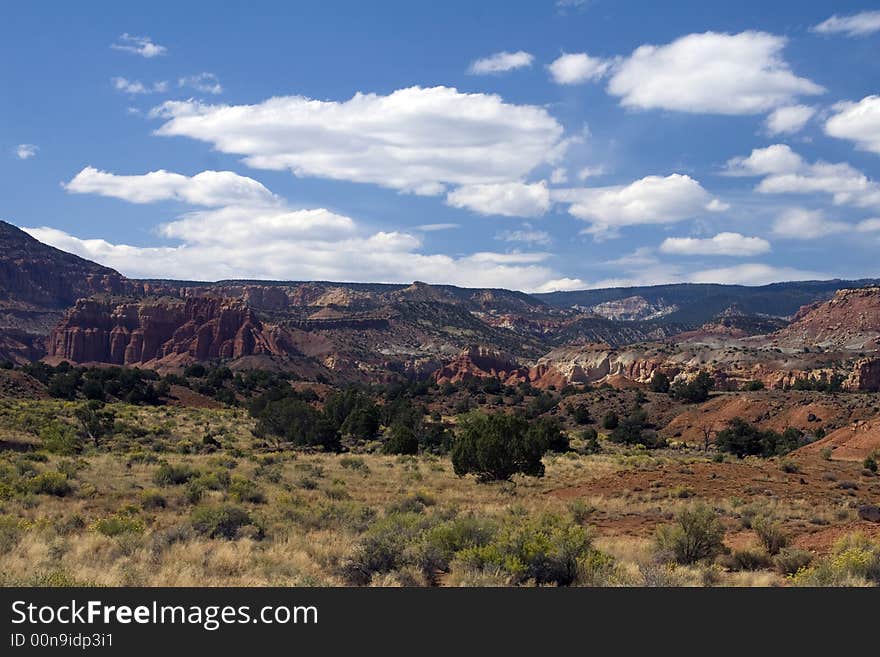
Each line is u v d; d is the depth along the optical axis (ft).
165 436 258.37
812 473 155.74
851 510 104.94
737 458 259.39
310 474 161.58
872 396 393.09
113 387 406.00
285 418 275.59
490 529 68.44
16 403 303.27
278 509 104.32
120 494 119.14
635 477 145.89
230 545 73.10
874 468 168.96
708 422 398.42
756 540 81.71
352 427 316.40
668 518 103.76
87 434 242.58
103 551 69.00
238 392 495.00
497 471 159.02
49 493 116.37
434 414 424.46
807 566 67.51
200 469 155.53
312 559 68.90
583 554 60.44
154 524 91.30
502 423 161.99
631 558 70.33
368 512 102.58
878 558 61.77
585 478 158.71
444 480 160.76
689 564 68.74
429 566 62.44
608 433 386.93
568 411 454.40
